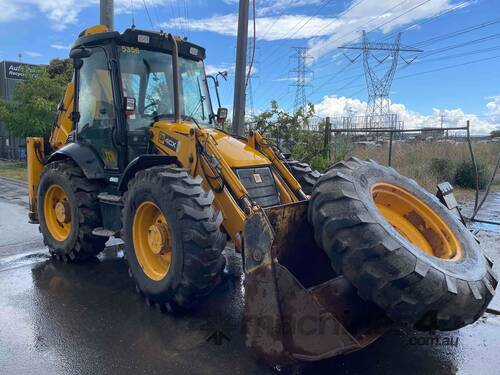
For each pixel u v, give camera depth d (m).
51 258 5.57
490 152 14.31
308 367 3.12
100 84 5.12
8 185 12.67
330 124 9.85
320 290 3.05
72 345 3.39
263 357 3.00
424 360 3.26
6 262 5.39
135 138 4.84
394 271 2.77
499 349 3.45
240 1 8.99
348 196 3.08
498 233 6.67
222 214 4.00
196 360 3.19
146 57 5.02
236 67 9.19
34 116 17.53
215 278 3.71
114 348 3.35
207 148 4.13
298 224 3.58
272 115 10.16
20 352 3.28
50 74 19.77
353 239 2.90
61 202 5.43
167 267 4.02
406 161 11.91
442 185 4.36
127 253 4.24
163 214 3.78
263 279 2.92
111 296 4.35
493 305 4.23
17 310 4.01
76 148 5.29
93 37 4.97
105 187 5.21
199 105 5.45
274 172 4.55
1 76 25.89
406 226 3.80
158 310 4.02
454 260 3.29
